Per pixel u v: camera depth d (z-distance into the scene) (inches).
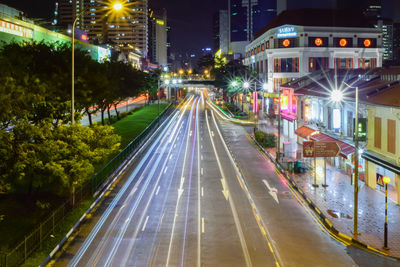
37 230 892.0
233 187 1499.8
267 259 874.1
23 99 894.4
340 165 1780.3
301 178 1606.8
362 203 1273.4
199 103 5989.2
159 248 929.5
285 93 2827.3
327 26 4067.4
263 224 1102.4
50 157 1000.2
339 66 3976.4
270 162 1966.0
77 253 897.5
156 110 4416.8
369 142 1441.9
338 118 1706.4
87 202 1240.8
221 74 5334.6
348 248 947.3
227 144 2507.4
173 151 2257.6
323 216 1154.7
